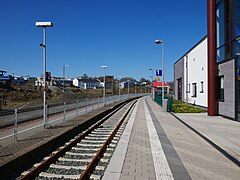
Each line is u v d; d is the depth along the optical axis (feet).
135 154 30.07
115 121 67.05
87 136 43.21
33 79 319.88
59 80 338.54
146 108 110.32
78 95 184.85
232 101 60.39
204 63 93.86
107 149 32.50
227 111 63.52
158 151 31.58
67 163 26.73
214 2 69.56
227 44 64.80
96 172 23.49
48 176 22.33
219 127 49.34
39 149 29.84
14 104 107.04
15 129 35.81
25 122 56.65
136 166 25.18
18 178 22.12
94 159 25.84
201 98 97.91
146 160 27.45
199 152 31.37
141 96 320.50
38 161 27.61
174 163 26.45
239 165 25.73
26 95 150.92
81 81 407.44
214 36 69.72
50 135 39.27
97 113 76.64
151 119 67.21
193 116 69.56
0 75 260.42
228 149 31.27
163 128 50.96
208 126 50.72
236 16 59.31
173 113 79.30
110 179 21.38
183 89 135.44
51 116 70.18
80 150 32.81
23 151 27.07
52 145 34.14
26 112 58.54
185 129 49.62
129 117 72.90
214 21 69.51
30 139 36.50
